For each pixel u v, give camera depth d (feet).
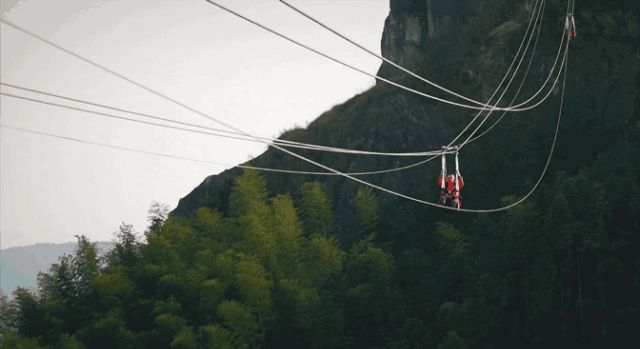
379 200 276.21
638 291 225.56
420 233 256.73
